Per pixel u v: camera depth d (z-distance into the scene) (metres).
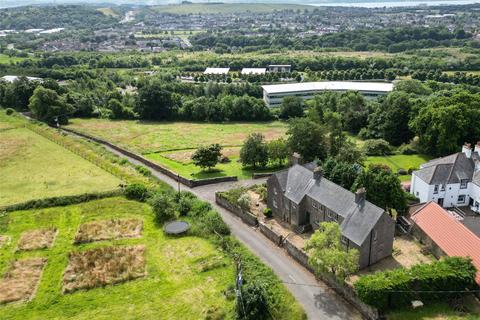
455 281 63.94
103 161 125.75
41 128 158.88
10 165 124.12
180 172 121.00
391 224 75.12
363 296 62.44
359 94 181.12
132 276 73.25
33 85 192.00
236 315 63.16
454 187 96.12
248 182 113.12
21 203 98.31
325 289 70.00
